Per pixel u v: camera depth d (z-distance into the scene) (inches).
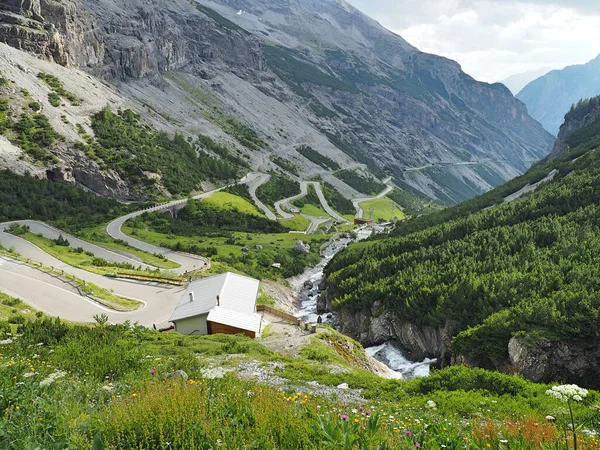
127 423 421.4
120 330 1593.3
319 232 7534.5
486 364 1987.0
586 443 543.5
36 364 810.2
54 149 6565.0
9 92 6934.1
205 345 1637.6
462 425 725.3
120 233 5044.3
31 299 2404.0
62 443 389.4
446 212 5551.2
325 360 1637.6
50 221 4862.2
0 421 421.4
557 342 1822.1
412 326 2637.8
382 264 3348.9
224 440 404.5
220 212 6978.4
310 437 431.2
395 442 454.3
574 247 2436.0
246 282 2689.5
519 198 4264.3
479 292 2361.0
